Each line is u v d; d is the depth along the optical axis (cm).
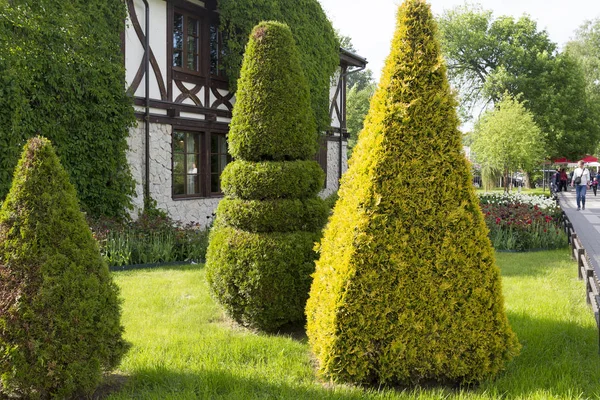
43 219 313
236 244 485
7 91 784
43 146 324
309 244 489
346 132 1816
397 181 346
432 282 344
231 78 1211
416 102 352
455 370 345
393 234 344
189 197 1168
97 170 939
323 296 365
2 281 305
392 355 341
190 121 1154
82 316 311
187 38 1156
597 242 1123
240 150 512
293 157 516
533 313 524
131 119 991
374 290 342
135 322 497
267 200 494
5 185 783
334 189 1759
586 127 3200
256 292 473
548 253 966
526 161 2342
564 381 350
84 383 310
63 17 870
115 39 968
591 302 557
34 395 304
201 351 413
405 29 365
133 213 1031
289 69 517
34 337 300
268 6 1245
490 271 354
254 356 411
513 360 392
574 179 1925
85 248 325
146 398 330
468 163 359
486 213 1141
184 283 677
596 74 4034
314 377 373
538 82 3152
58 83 870
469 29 3512
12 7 800
